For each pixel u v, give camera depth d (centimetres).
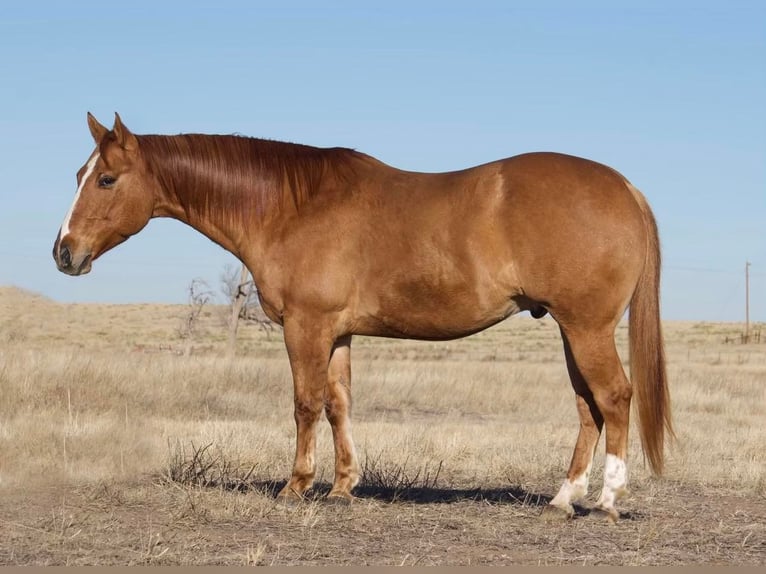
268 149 762
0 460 927
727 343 6366
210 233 781
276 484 859
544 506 722
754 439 1251
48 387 1512
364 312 722
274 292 741
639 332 679
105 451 1012
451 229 684
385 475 895
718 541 644
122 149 765
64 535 644
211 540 633
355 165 745
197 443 1076
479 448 1123
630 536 652
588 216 659
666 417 674
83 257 761
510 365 3072
